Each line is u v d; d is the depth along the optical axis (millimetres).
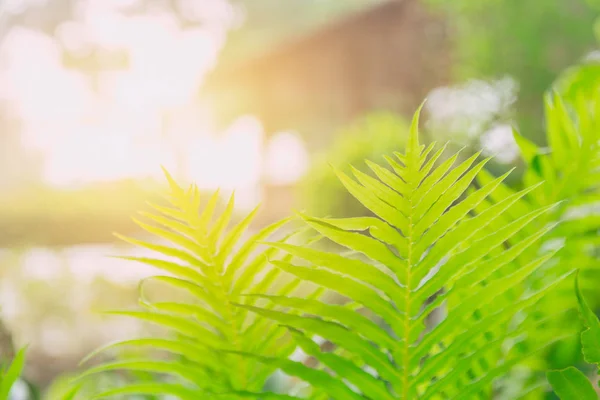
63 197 10398
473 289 641
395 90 13289
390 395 530
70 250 8250
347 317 505
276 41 16922
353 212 4840
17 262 7398
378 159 4871
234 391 522
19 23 20781
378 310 511
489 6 10250
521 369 869
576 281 497
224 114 19938
